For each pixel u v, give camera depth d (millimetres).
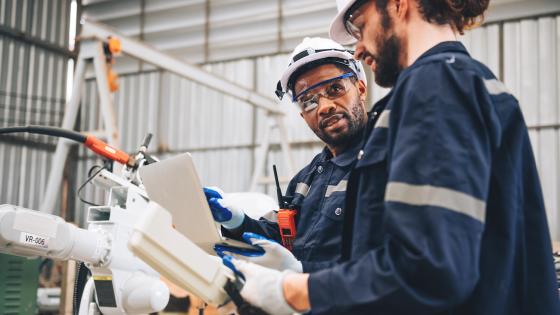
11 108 6609
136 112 7387
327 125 1575
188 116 7109
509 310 987
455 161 858
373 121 1138
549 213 5203
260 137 6691
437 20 1040
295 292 925
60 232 1598
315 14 6523
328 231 1377
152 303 1694
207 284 1012
